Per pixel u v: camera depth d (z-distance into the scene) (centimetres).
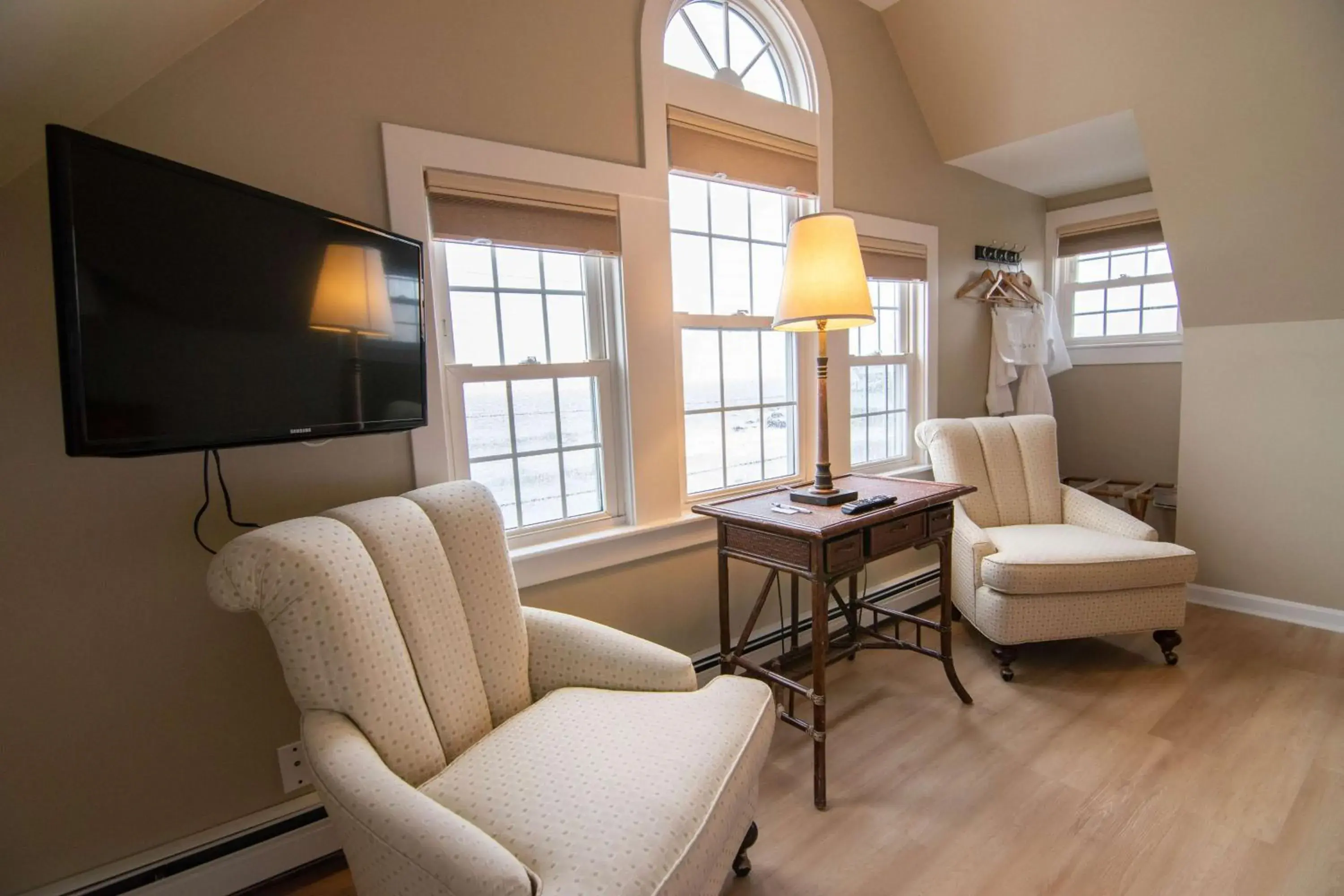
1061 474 372
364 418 131
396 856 83
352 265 127
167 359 95
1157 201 254
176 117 121
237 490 133
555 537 183
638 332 190
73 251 82
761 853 145
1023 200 340
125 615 124
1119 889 132
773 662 204
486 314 169
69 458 117
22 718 116
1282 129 215
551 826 94
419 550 122
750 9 225
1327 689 208
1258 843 143
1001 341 315
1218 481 278
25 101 99
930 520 191
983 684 220
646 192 187
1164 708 200
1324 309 245
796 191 229
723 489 227
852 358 270
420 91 148
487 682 129
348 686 102
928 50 260
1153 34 219
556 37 168
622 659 137
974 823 153
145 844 128
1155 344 331
